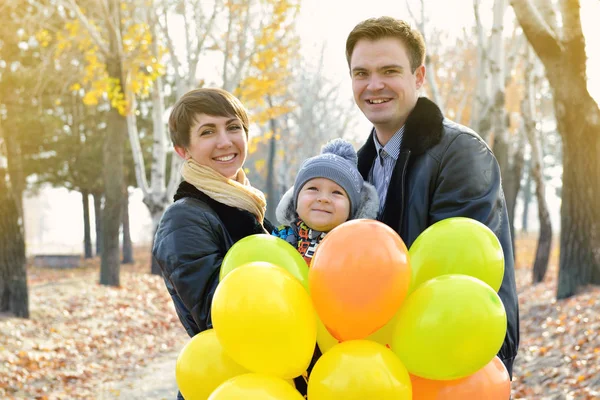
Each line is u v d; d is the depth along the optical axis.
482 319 1.96
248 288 2.00
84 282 17.17
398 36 2.74
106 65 15.45
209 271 2.40
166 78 26.56
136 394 7.79
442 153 2.61
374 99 2.78
